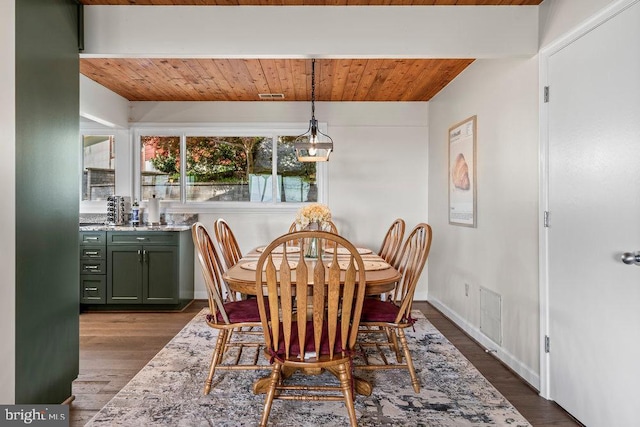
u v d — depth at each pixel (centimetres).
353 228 454
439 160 413
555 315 216
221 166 459
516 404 216
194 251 452
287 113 449
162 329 344
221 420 197
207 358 275
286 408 209
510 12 236
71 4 221
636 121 161
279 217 452
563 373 209
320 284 176
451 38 238
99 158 455
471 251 329
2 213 168
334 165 452
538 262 231
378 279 213
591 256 187
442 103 403
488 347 297
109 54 236
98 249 396
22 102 178
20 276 178
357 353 282
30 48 184
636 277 161
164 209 451
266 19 239
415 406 210
